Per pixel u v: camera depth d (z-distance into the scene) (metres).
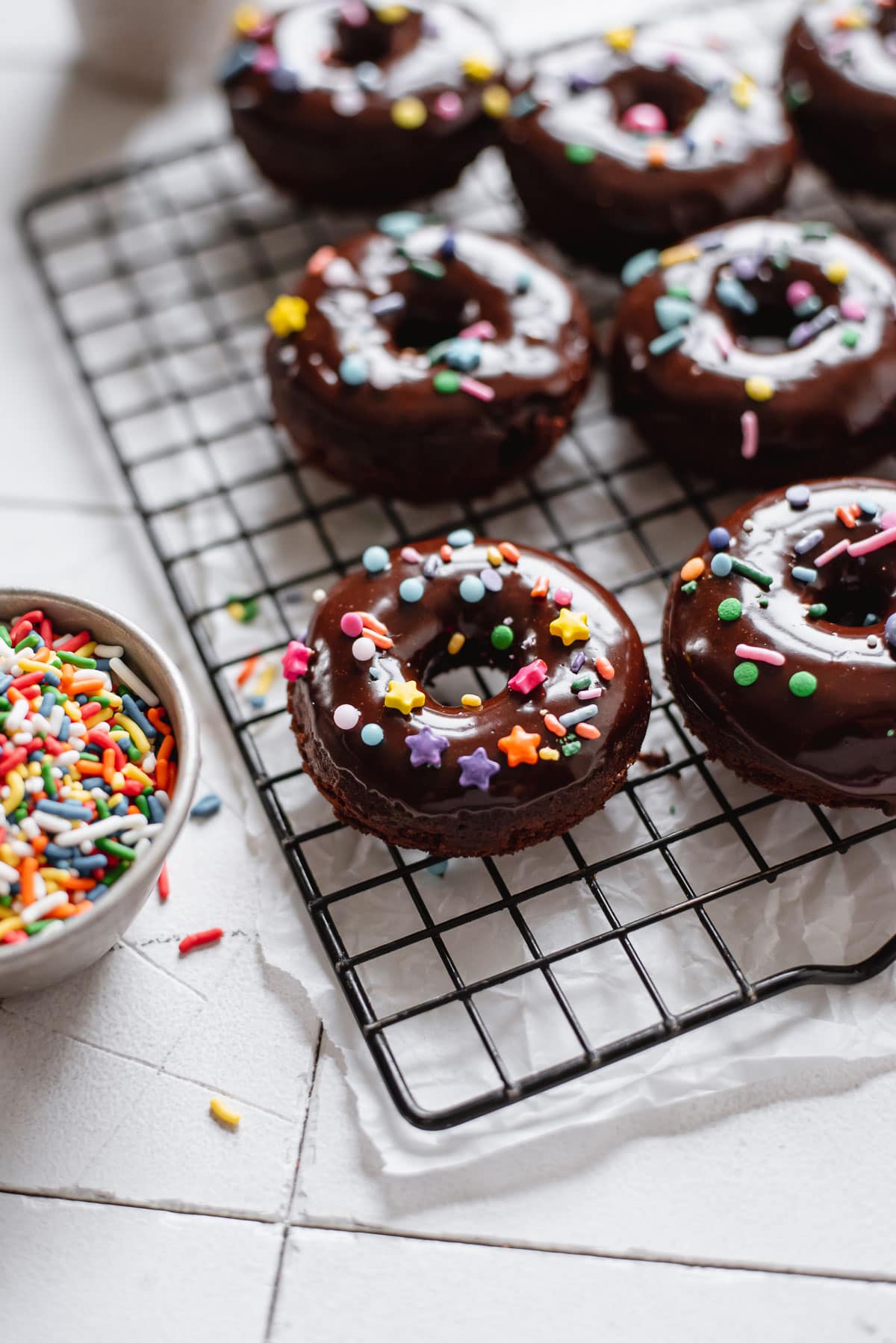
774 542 0.40
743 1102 0.38
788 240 0.45
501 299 0.45
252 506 0.46
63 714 0.38
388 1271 0.37
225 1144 0.38
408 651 0.40
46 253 0.51
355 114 0.48
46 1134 0.38
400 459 0.44
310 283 0.45
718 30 0.54
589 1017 0.39
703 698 0.40
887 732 0.38
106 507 0.46
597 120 0.48
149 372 0.49
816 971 0.38
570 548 0.45
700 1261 0.37
